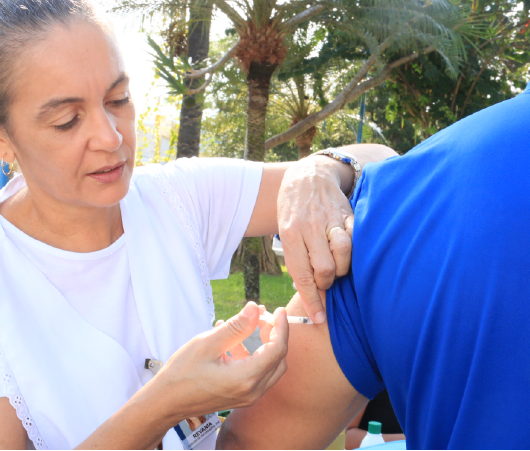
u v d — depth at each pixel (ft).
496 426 1.68
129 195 3.53
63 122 2.59
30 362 2.84
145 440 2.61
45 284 3.07
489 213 1.88
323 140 42.45
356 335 2.43
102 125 2.64
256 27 19.12
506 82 25.36
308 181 3.05
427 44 20.57
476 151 2.08
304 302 2.67
